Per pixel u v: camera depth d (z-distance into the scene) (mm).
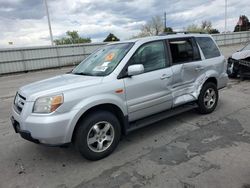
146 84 4023
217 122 4848
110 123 3637
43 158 3789
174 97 4555
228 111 5500
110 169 3326
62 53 23453
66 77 4121
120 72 3783
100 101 3463
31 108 3242
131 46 4094
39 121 3141
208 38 5488
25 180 3207
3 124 5613
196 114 5391
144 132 4570
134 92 3885
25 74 19844
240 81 9047
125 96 3779
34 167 3531
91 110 3539
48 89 3334
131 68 3678
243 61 8867
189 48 4938
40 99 3219
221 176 2953
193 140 4070
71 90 3311
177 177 3000
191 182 2879
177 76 4535
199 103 5129
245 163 3221
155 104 4223
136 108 3951
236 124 4680
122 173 3195
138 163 3428
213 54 5465
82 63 4836
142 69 3691
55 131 3148
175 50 4648
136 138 4316
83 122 3400
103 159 3621
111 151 3709
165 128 4699
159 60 4348
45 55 22359
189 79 4820
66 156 3809
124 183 2967
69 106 3230
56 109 3158
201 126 4684
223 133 4281
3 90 11273
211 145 3830
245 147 3684
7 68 20281
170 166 3279
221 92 7453
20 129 3398
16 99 3811
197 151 3656
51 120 3121
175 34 4844
